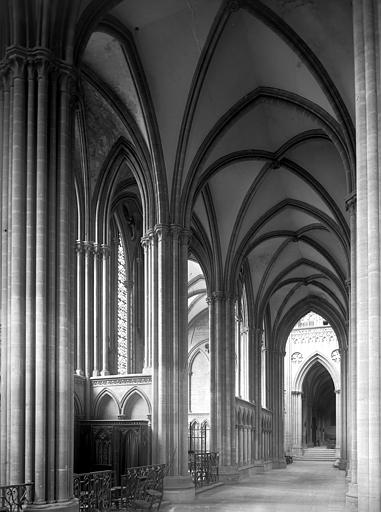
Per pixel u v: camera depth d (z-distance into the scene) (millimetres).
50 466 15539
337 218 33906
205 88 26344
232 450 35031
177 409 26156
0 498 14992
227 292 36156
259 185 34250
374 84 14398
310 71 24219
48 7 16953
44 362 15828
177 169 27344
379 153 14203
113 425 25719
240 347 44750
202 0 23047
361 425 13594
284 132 30406
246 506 23953
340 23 22703
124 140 29234
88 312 29344
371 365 13617
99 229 30312
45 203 16406
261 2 23250
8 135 16766
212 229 35562
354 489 23938
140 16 23438
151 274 27312
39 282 16031
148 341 27422
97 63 25469
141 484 22172
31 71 16812
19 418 15445
